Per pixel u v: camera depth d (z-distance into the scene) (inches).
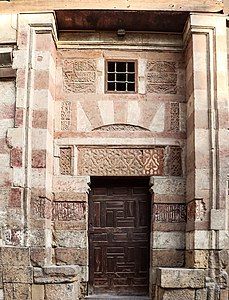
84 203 401.7
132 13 399.2
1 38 399.9
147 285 406.0
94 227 412.5
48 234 384.2
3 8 403.9
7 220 374.9
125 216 414.6
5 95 396.5
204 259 370.3
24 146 384.2
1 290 363.6
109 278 407.5
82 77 421.1
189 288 363.3
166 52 425.7
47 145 386.6
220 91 394.0
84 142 410.6
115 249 410.6
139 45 424.2
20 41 397.7
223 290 366.3
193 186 382.6
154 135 413.7
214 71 396.5
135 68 423.5
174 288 362.0
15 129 386.0
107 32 424.2
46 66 394.6
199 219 375.9
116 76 423.8
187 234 392.5
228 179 383.2
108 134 412.5
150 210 412.8
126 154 411.8
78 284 387.2
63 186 403.5
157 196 404.2
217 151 385.1
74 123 414.0
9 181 381.1
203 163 382.9
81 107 416.2
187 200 399.2
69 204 401.7
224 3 420.2
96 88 419.2
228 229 380.5
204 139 386.6
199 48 399.2
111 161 410.3
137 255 410.0
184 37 422.0
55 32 411.8
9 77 398.0
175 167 410.3
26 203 375.6
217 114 390.3
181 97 421.1
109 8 396.8
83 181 404.2
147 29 422.9
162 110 417.7
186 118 417.1
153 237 398.9
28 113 387.9
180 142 413.4
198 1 403.5
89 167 409.1
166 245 398.3
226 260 370.0
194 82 394.3
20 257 366.6
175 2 401.7
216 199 378.6
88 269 403.2
